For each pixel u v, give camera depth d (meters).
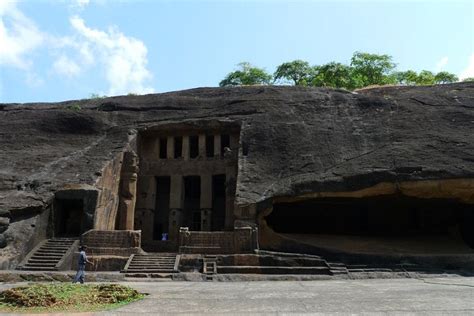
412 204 27.86
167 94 39.00
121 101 37.19
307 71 60.47
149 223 31.22
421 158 24.62
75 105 38.19
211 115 33.41
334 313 7.43
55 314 7.66
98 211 24.92
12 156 30.31
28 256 21.41
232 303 9.00
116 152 29.98
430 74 59.50
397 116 30.08
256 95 35.66
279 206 28.69
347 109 31.95
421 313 7.38
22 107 39.06
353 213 29.48
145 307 8.38
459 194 23.83
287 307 8.21
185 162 32.19
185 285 15.19
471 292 10.88
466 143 25.59
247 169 27.36
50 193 24.55
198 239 21.95
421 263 21.08
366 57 58.25
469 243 27.67
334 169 25.50
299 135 29.47
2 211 21.88
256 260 20.39
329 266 20.12
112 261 20.72
